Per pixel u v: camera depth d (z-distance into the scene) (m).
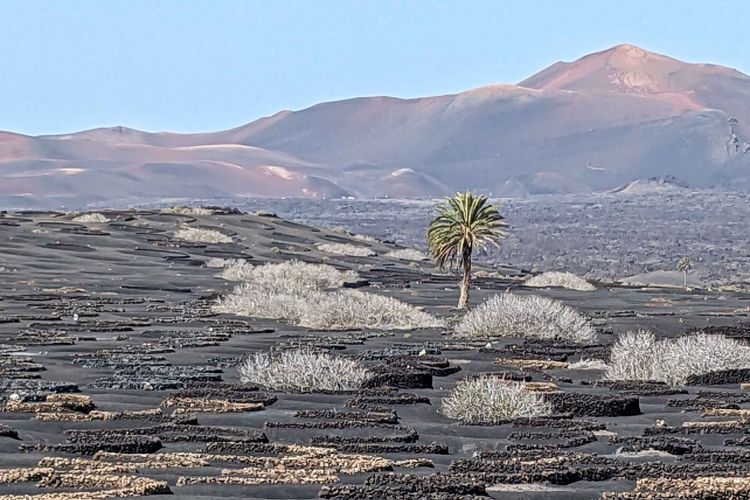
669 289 159.62
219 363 64.25
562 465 35.12
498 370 63.94
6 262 139.50
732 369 61.59
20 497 28.81
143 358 65.81
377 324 90.56
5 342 72.62
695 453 38.88
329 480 32.69
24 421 42.03
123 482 31.16
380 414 46.22
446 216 113.31
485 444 41.22
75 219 188.00
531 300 87.25
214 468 34.19
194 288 127.06
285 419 44.94
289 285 112.69
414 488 31.19
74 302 104.94
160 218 195.88
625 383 58.41
